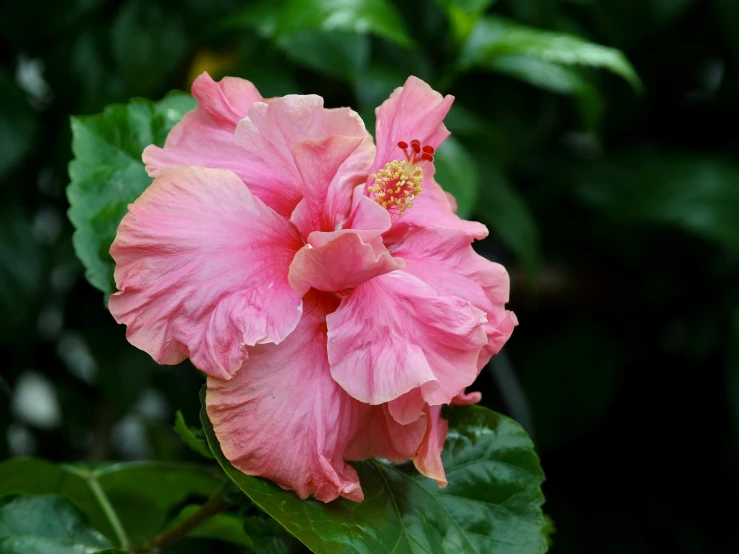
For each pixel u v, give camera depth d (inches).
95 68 27.9
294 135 17.1
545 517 20.1
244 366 16.1
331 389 16.4
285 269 16.6
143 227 16.1
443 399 16.5
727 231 31.1
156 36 27.9
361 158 17.2
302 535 16.1
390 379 16.2
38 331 30.6
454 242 17.6
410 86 17.6
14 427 31.8
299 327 16.5
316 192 16.8
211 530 20.9
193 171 16.5
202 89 17.3
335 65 26.3
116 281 16.1
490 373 33.4
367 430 16.9
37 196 29.8
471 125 28.4
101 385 28.6
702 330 34.8
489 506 17.8
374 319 16.6
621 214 32.7
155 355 16.1
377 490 17.5
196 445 18.3
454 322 16.5
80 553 18.8
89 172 18.9
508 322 17.5
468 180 24.1
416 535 17.2
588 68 32.6
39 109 29.4
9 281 27.1
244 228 16.6
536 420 34.5
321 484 16.2
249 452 16.0
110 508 20.8
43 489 21.3
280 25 24.5
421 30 30.8
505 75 32.2
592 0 31.7
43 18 27.4
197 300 16.1
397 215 17.6
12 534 18.7
